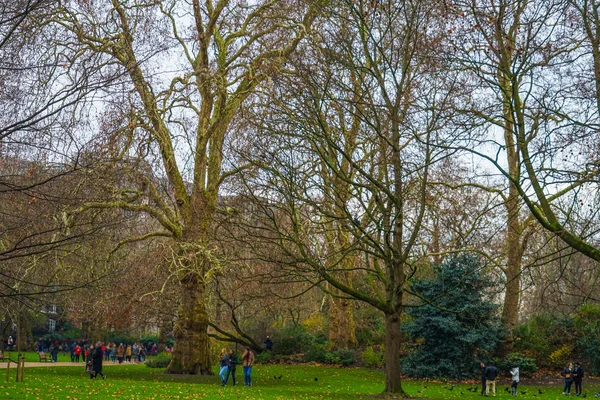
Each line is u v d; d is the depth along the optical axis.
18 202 17.11
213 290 39.84
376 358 41.62
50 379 28.70
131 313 36.06
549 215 18.55
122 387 25.78
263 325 47.34
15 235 18.05
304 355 44.66
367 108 27.00
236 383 31.33
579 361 41.66
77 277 30.94
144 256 36.31
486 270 36.25
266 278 30.00
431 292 37.44
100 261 31.41
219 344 44.91
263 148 25.92
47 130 14.86
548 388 35.16
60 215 21.48
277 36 35.47
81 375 34.19
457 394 30.11
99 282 27.81
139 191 33.00
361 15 23.62
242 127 29.92
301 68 24.92
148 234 33.94
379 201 24.45
